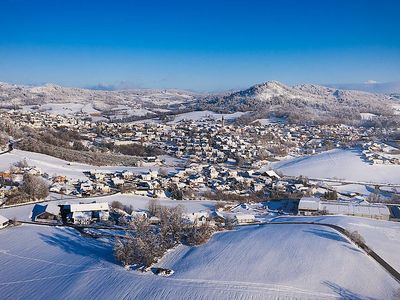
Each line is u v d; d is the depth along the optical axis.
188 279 109.69
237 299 101.06
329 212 178.88
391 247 136.50
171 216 143.12
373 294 107.00
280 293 104.12
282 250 127.75
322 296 104.06
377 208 181.38
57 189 189.75
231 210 182.38
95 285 107.50
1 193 171.38
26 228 144.75
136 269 115.56
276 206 195.62
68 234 141.25
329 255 125.00
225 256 123.38
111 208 167.88
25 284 109.06
